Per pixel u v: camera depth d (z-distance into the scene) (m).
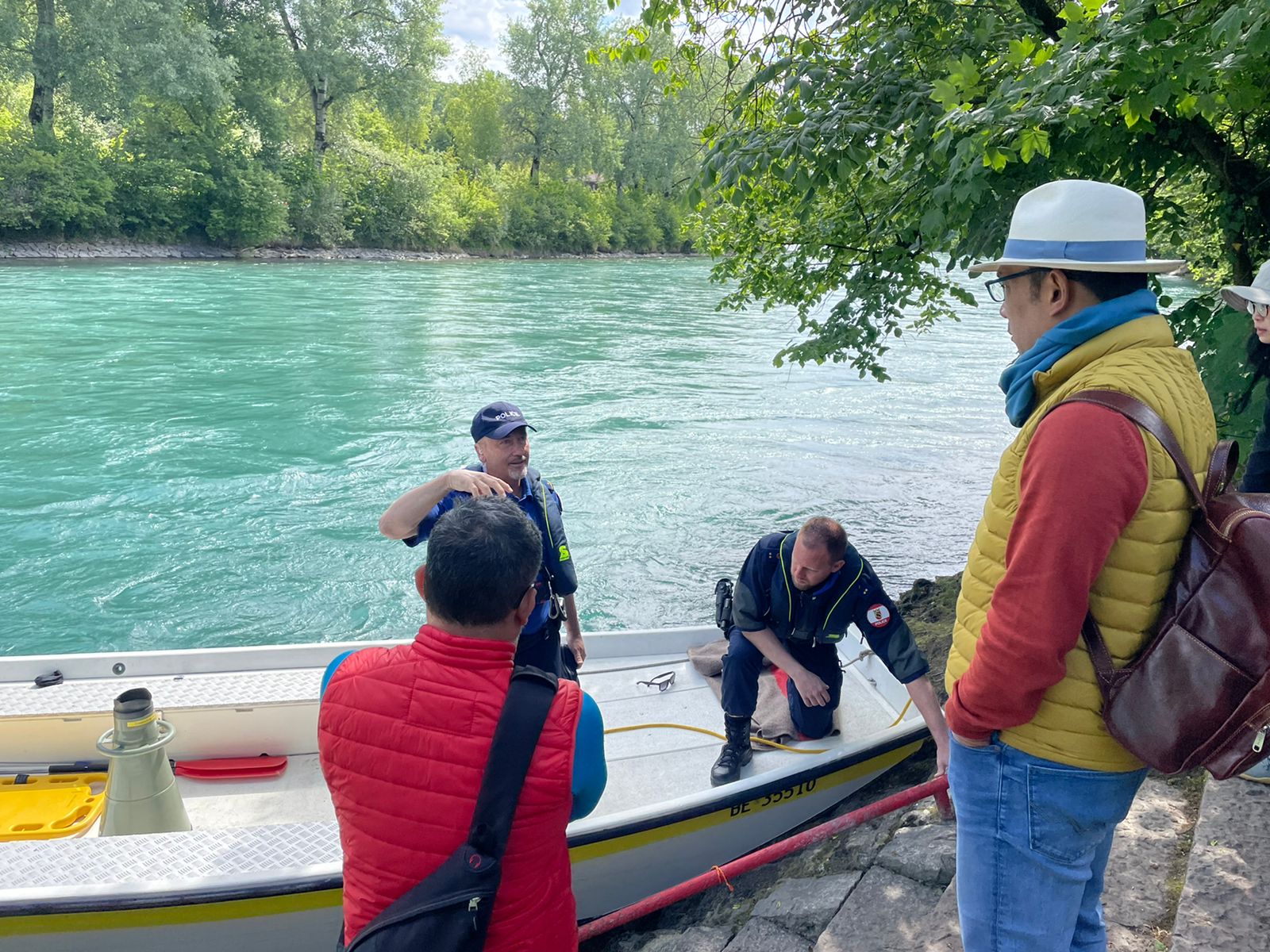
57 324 20.70
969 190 4.00
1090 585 1.40
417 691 1.48
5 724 3.94
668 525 9.49
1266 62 3.50
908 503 10.30
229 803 3.91
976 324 24.84
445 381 16.16
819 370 17.88
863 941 2.81
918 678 3.55
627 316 26.28
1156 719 1.43
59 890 2.98
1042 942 1.66
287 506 9.85
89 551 8.60
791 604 3.81
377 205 47.25
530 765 1.44
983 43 4.80
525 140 59.69
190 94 36.56
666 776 4.11
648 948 3.35
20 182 34.25
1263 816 2.73
